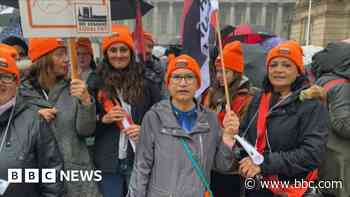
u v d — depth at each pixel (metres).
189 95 2.97
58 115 3.48
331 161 3.85
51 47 3.52
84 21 3.17
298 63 3.17
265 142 3.21
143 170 3.00
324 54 4.19
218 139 3.07
